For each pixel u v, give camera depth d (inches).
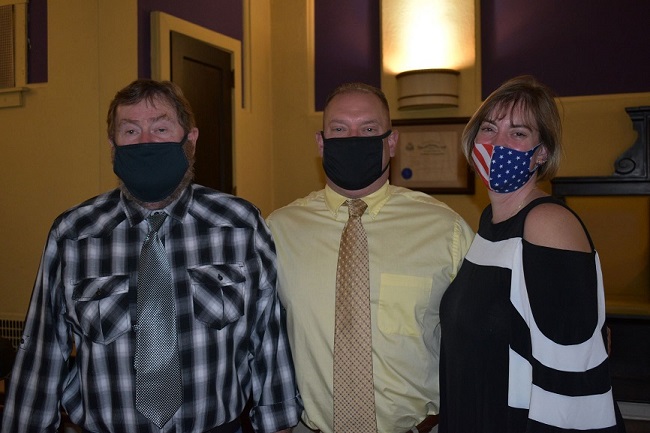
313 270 69.1
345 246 68.1
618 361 153.4
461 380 61.0
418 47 186.9
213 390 60.9
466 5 183.3
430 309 68.7
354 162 68.6
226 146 173.3
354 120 69.6
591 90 176.4
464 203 186.2
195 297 61.3
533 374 53.4
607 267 174.7
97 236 62.5
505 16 183.0
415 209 72.1
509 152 59.3
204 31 162.7
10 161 153.1
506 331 56.7
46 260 62.9
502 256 57.9
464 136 64.7
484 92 185.6
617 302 163.8
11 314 153.4
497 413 57.1
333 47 198.1
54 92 148.5
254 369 67.7
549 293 52.9
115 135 63.3
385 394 66.6
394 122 189.5
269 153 201.0
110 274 61.4
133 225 62.6
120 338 59.9
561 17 178.4
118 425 59.4
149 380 58.3
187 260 62.5
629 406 136.4
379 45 193.8
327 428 67.8
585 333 51.9
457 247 70.3
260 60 194.5
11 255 153.6
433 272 68.6
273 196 203.2
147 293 59.4
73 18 146.6
